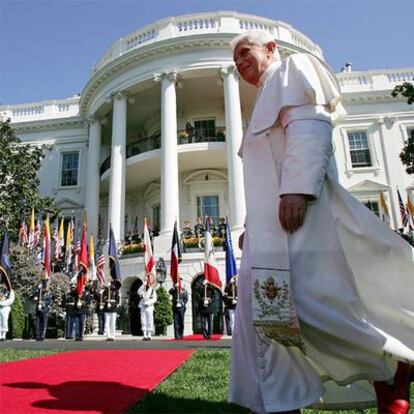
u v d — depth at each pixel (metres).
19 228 21.08
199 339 13.70
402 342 1.79
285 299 1.73
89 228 22.97
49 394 3.07
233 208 18.27
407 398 1.84
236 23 21.22
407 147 13.51
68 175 27.86
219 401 2.89
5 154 21.58
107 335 14.77
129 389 3.34
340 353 1.71
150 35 22.39
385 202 23.14
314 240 1.77
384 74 26.73
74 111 29.39
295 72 1.99
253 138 2.07
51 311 17.50
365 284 1.85
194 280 17.80
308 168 1.77
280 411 1.65
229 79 20.12
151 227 24.03
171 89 20.45
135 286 18.91
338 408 2.13
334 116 2.38
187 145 20.67
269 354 1.76
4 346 10.30
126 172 22.92
